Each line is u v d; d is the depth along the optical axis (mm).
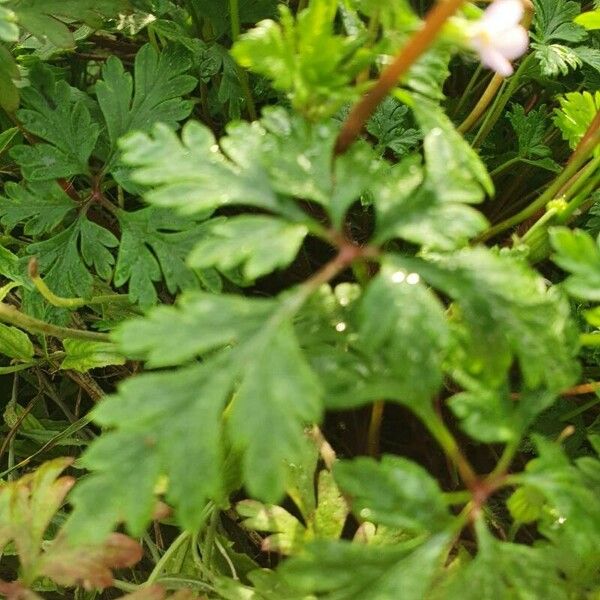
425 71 167
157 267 205
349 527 216
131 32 238
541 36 247
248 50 156
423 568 138
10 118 230
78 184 260
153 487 130
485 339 142
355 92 156
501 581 140
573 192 212
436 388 136
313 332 160
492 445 228
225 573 203
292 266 254
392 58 169
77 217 219
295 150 153
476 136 248
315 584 138
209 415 132
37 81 223
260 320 137
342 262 144
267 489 127
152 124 222
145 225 209
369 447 207
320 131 155
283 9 155
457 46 157
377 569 139
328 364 146
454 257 147
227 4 250
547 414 226
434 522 142
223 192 149
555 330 154
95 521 129
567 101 226
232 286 231
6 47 226
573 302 213
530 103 277
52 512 171
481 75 279
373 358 146
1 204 219
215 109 255
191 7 255
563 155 271
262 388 132
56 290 214
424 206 148
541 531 161
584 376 223
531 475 146
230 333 136
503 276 145
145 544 232
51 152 221
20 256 235
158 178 151
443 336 137
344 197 149
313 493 183
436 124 162
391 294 139
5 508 171
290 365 133
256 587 181
